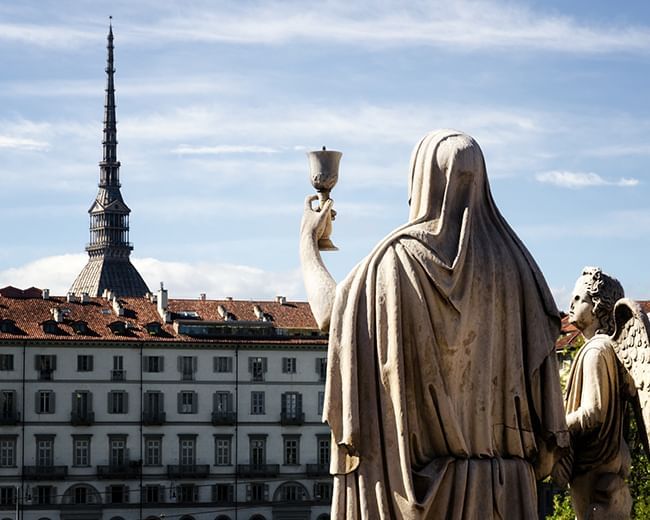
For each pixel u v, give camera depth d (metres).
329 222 7.92
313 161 7.96
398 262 7.21
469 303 7.24
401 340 7.12
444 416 7.13
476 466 7.19
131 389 111.88
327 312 7.40
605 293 8.23
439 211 7.34
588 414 7.99
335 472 7.22
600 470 8.10
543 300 7.48
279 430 114.38
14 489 108.38
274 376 114.88
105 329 112.62
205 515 112.44
